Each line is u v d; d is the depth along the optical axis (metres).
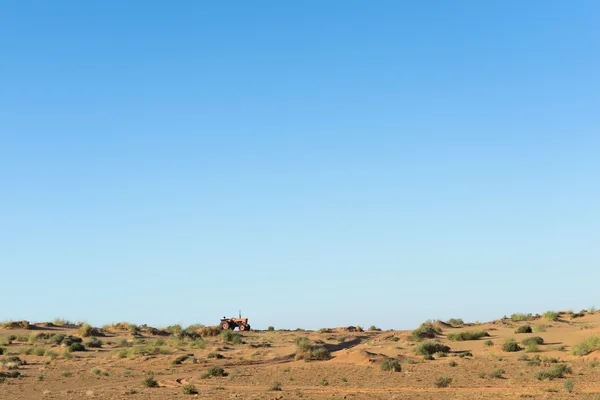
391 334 97.44
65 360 71.75
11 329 101.50
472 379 45.69
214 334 102.19
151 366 64.75
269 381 49.69
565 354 58.22
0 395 44.66
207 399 39.41
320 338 96.25
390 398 37.91
